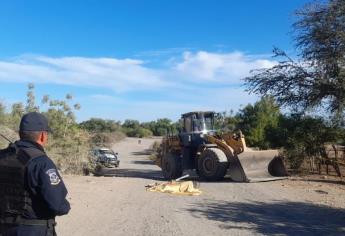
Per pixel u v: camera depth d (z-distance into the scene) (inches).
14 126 863.7
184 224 416.5
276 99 904.3
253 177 789.9
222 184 744.3
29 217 165.2
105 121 3705.7
